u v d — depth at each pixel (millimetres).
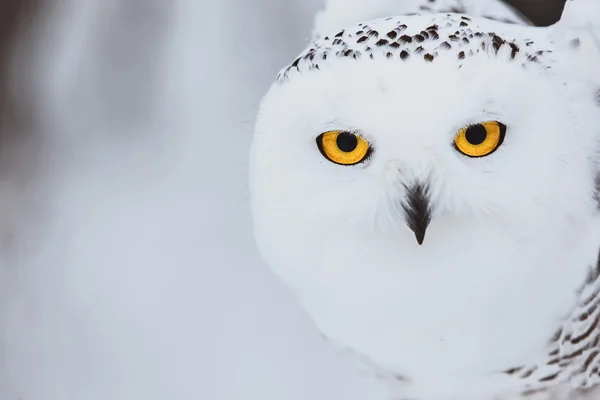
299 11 4355
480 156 3525
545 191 3539
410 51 3527
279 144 3551
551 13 3754
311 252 3582
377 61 3525
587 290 3594
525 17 3738
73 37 4473
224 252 3936
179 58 4430
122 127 4348
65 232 4016
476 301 3582
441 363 3625
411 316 3596
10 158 4277
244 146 4242
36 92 4398
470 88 3514
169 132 4312
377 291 3586
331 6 3635
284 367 3850
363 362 3666
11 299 3932
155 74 4422
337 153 3535
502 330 3598
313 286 3605
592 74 3555
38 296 3932
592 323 3609
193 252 3936
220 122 4297
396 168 3525
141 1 4473
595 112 3557
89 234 4008
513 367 3625
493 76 3518
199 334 3883
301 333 3867
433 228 3557
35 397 3881
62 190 4168
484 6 3629
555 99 3535
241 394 3852
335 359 3838
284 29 4359
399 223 3543
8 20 4418
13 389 3887
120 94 4387
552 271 3576
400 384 3662
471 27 3551
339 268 3582
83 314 3912
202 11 4414
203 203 3996
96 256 3947
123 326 3904
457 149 3523
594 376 3633
